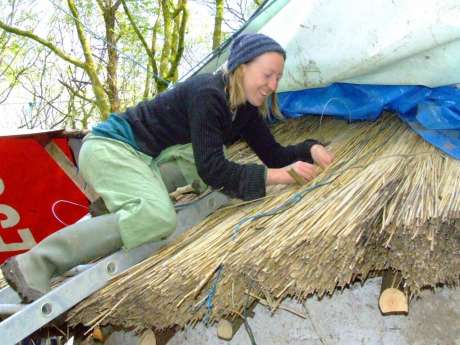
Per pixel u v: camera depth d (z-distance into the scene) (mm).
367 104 2633
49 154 4102
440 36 2104
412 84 2396
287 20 2793
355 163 2348
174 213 2170
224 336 2572
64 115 13273
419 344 2525
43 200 4215
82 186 4184
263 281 1832
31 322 1894
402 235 1723
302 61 2619
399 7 2266
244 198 2266
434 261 1732
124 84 12828
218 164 2129
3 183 4148
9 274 1983
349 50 2410
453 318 2500
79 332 2680
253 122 2432
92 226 2066
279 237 1853
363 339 2619
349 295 2668
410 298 2320
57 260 2027
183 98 2205
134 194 2133
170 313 2029
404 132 2531
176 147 2453
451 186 1892
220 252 1950
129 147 2229
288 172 2246
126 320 2160
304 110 2883
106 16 9758
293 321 2752
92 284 2051
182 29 9266
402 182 2004
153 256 2156
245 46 2129
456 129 2324
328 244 1730
